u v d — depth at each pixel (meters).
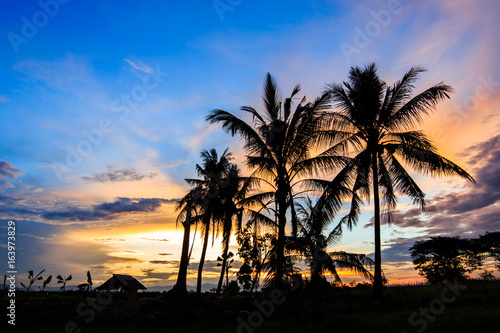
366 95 15.95
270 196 16.86
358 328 9.07
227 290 17.41
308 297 16.73
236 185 24.52
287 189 15.66
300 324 10.56
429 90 15.02
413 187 15.86
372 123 16.39
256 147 16.11
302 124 15.92
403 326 9.12
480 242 32.28
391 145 15.76
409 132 15.62
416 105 15.30
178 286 25.80
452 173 15.02
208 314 12.58
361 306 13.23
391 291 16.48
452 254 32.09
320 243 17.31
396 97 15.93
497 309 10.71
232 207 23.62
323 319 10.87
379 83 16.23
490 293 14.10
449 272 32.28
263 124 16.52
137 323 11.82
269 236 17.97
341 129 16.75
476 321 9.05
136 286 27.11
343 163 15.89
